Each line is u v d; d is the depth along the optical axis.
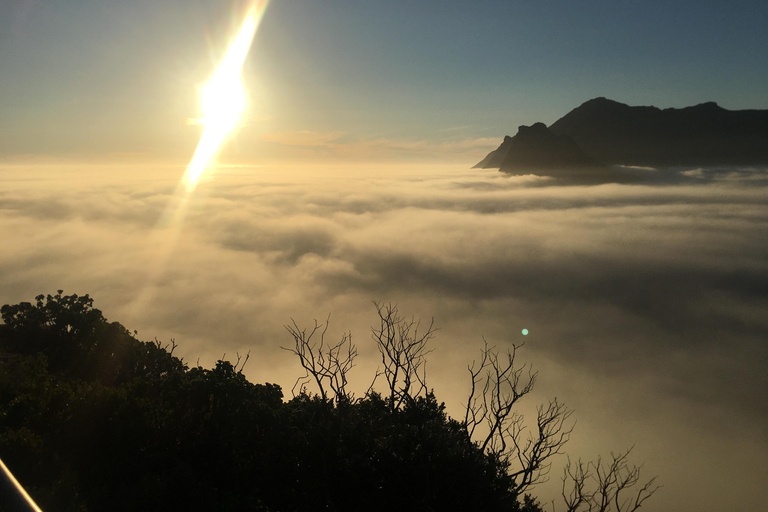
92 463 8.69
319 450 9.15
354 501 8.38
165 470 8.11
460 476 8.34
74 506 6.89
